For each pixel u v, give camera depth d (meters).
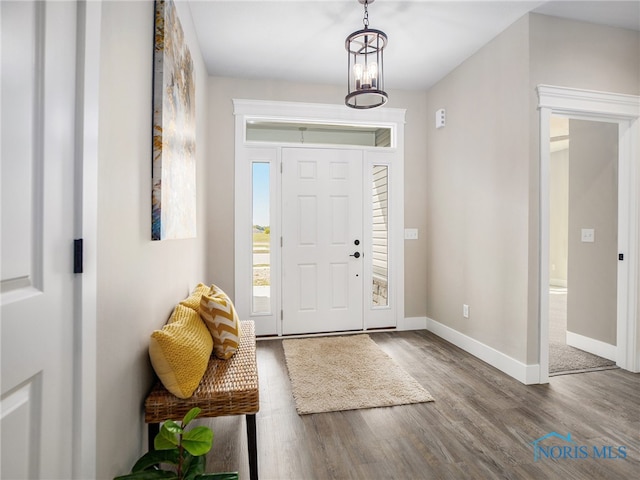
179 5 2.00
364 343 3.29
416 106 3.80
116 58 1.10
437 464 1.58
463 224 3.15
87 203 0.91
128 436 1.21
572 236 3.18
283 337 3.54
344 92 3.65
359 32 2.24
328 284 3.66
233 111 3.45
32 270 0.74
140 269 1.33
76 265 0.88
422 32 2.68
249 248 3.50
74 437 0.87
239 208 3.47
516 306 2.51
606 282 2.89
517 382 2.45
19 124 0.70
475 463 1.59
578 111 2.50
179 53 1.81
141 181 1.33
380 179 3.75
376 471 1.54
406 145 3.79
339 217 3.67
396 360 2.87
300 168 3.59
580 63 2.51
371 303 3.74
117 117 1.11
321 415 2.01
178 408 1.34
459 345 3.20
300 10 2.39
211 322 1.72
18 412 0.69
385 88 3.73
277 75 3.41
